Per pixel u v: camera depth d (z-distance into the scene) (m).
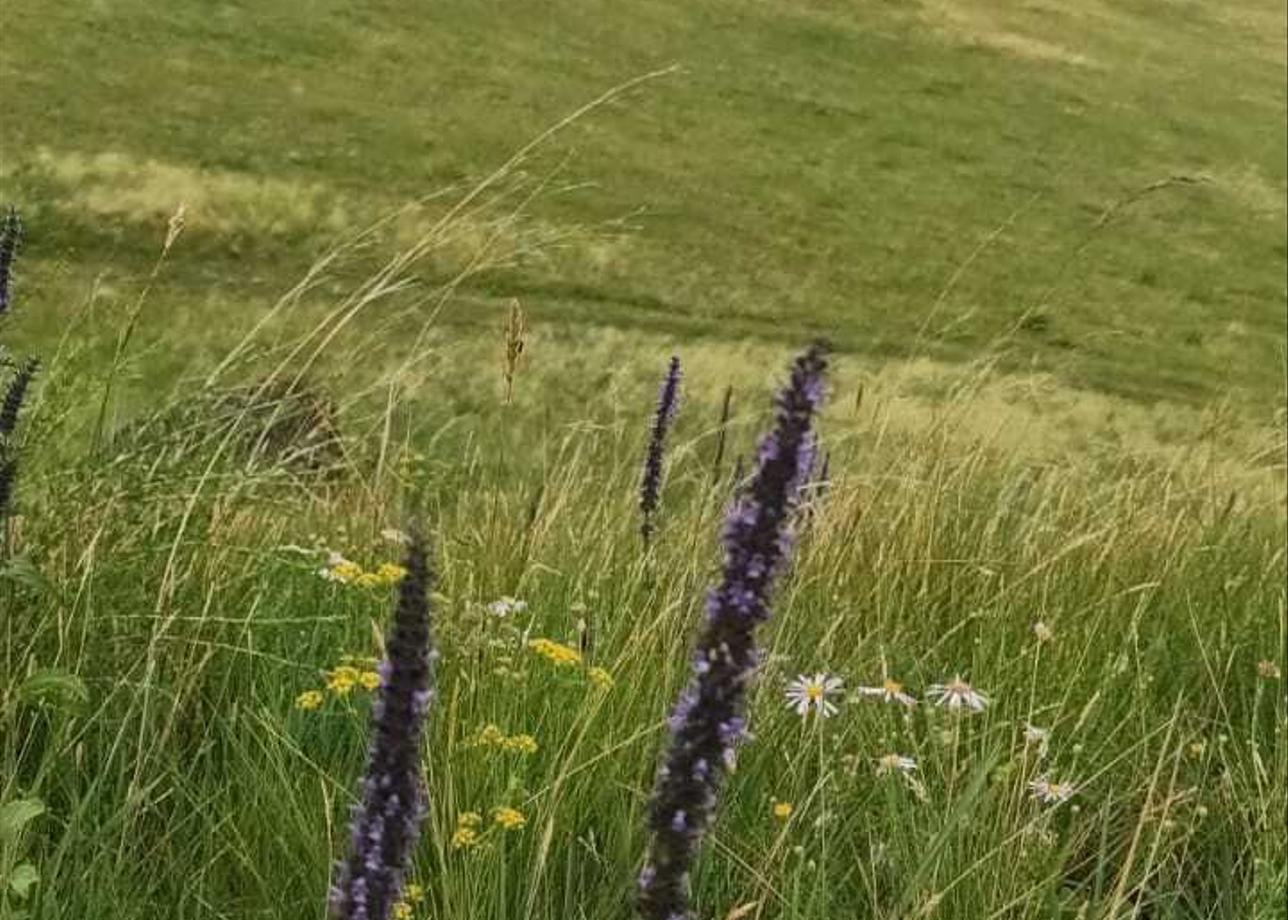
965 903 3.82
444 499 6.86
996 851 3.79
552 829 3.65
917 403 8.07
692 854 2.55
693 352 24.69
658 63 45.38
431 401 8.87
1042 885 3.76
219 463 5.23
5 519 4.19
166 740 3.95
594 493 6.86
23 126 29.52
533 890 3.47
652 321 26.98
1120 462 9.31
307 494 6.07
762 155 40.66
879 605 5.44
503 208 32.03
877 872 3.96
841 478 6.61
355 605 4.87
